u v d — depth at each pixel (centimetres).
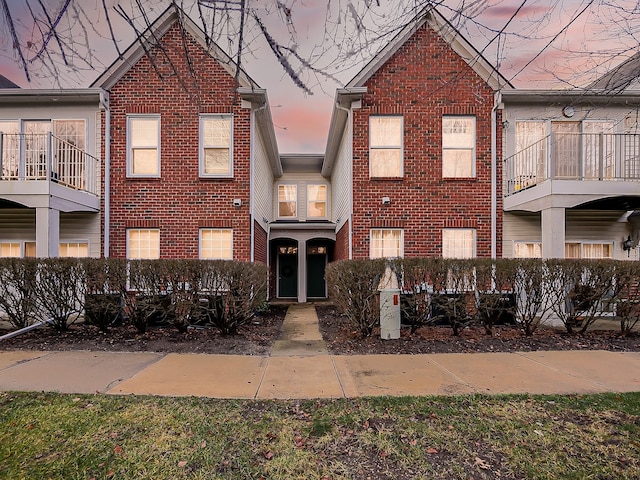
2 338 620
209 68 941
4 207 941
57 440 286
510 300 691
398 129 952
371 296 651
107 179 933
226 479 241
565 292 674
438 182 942
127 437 291
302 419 325
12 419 319
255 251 1041
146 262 656
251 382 422
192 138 942
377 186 942
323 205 1536
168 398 369
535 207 848
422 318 658
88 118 950
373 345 601
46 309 688
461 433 301
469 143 953
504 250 950
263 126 1066
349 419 324
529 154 962
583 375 450
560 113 959
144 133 950
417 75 948
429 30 945
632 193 793
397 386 409
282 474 247
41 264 665
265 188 1274
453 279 663
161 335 663
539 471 250
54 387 400
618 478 243
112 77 931
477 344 607
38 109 953
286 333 713
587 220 984
